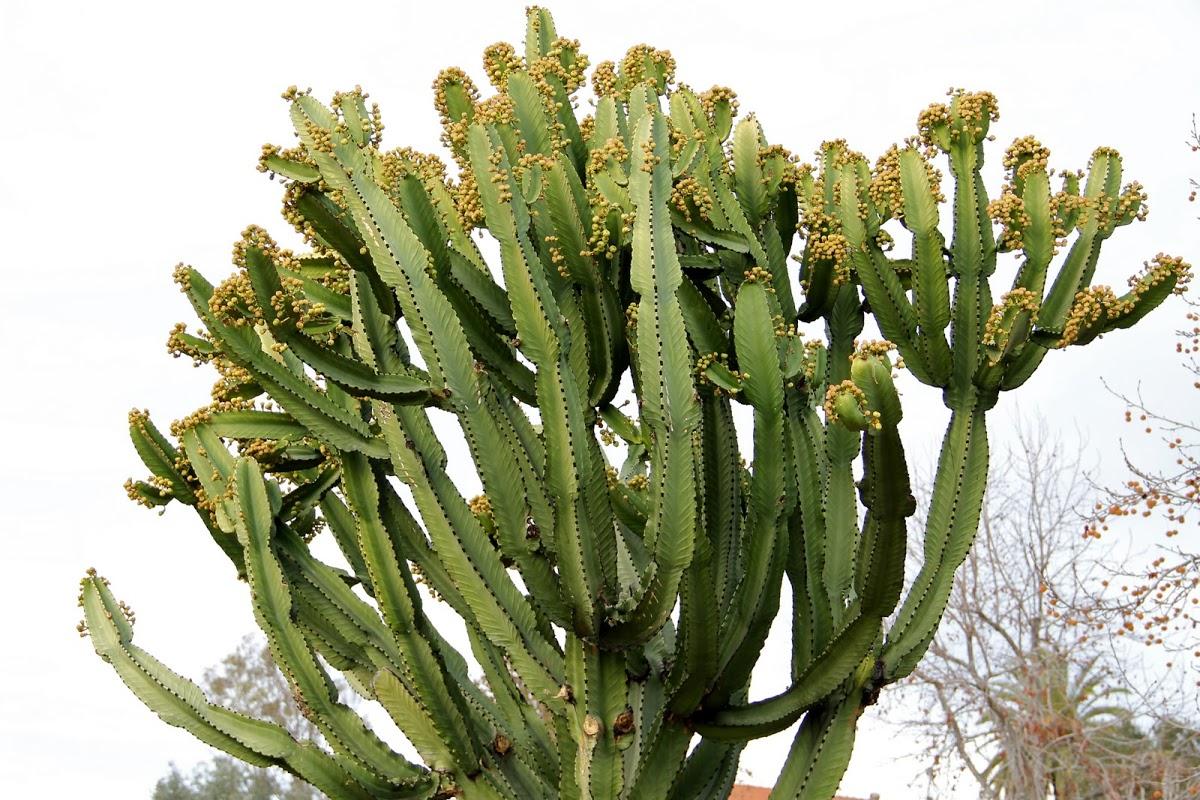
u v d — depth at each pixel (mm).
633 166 4785
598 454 4547
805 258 5547
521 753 5059
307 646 4871
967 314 5105
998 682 15273
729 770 5027
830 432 5129
